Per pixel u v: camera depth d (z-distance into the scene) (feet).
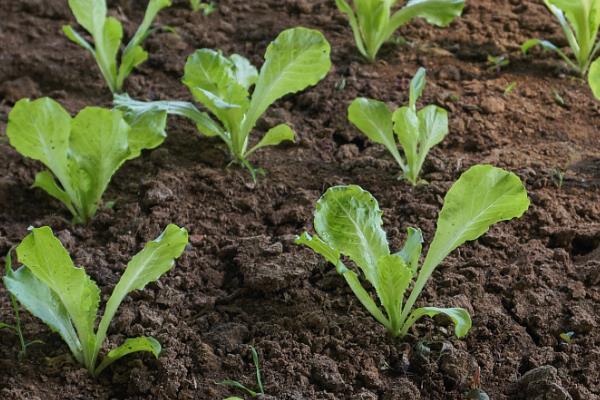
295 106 14.39
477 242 11.56
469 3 16.97
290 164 13.12
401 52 15.51
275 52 12.25
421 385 9.61
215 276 11.15
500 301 10.68
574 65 14.85
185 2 17.12
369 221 9.97
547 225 11.79
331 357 9.96
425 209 12.00
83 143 11.55
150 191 12.43
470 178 9.68
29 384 9.57
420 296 10.67
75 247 11.70
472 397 9.43
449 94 14.29
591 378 9.60
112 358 9.68
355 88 14.53
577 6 14.05
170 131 13.83
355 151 13.35
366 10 14.70
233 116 12.60
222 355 9.95
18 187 12.72
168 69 15.24
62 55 15.57
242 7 16.96
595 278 10.89
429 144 12.31
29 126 11.25
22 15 16.72
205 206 12.32
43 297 9.70
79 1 13.74
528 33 15.94
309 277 11.02
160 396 9.46
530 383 9.42
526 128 13.67
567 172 12.70
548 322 10.34
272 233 11.85
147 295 10.74
